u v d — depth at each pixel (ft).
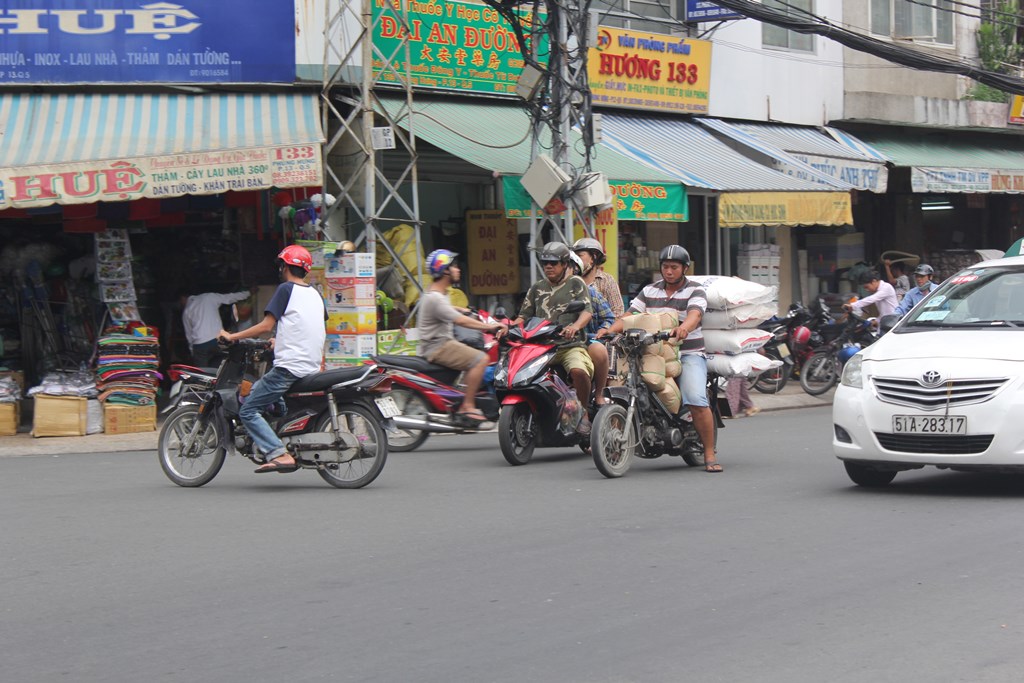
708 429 36.78
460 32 60.59
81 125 50.14
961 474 35.50
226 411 33.99
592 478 35.73
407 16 58.18
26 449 44.52
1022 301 32.89
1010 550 24.98
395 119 54.29
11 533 28.17
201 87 53.93
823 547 25.57
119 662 18.54
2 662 18.66
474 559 24.88
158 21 52.75
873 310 68.33
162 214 56.75
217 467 34.55
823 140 79.15
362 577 23.48
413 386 41.16
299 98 54.24
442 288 41.14
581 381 37.93
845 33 66.18
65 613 21.33
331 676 17.70
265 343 34.06
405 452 42.37
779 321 63.67
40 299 55.57
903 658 18.12
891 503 30.60
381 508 30.71
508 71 62.95
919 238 93.20
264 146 48.32
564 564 24.36
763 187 63.98
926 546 25.46
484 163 53.93
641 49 69.05
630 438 36.06
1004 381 29.40
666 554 25.14
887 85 85.05
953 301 33.94
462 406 40.98
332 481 34.04
